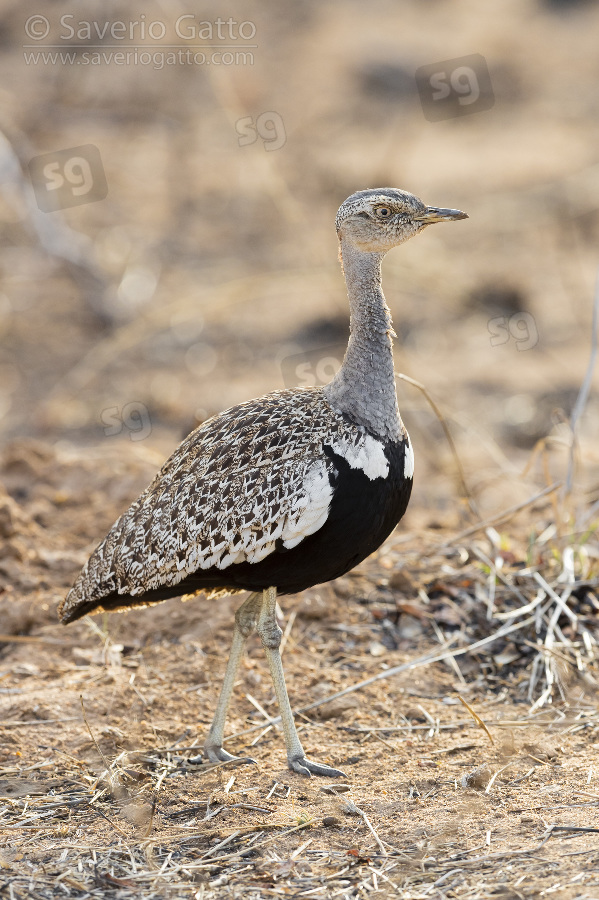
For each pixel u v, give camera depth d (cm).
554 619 1027
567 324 2198
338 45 4025
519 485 1457
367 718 933
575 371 1998
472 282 2262
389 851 718
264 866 708
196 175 2961
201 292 2325
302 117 3434
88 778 835
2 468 1370
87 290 2258
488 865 687
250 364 2072
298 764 848
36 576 1143
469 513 1305
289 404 852
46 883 691
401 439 844
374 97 3641
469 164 3141
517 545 1200
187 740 904
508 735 884
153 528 838
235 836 747
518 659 1014
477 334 2186
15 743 884
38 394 1978
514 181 2975
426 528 1305
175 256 2528
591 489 1315
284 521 800
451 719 926
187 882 692
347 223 851
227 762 864
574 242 2589
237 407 874
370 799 796
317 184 2872
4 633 1066
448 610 1082
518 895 646
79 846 738
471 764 845
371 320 840
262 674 998
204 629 1056
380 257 856
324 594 1097
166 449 1692
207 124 3253
